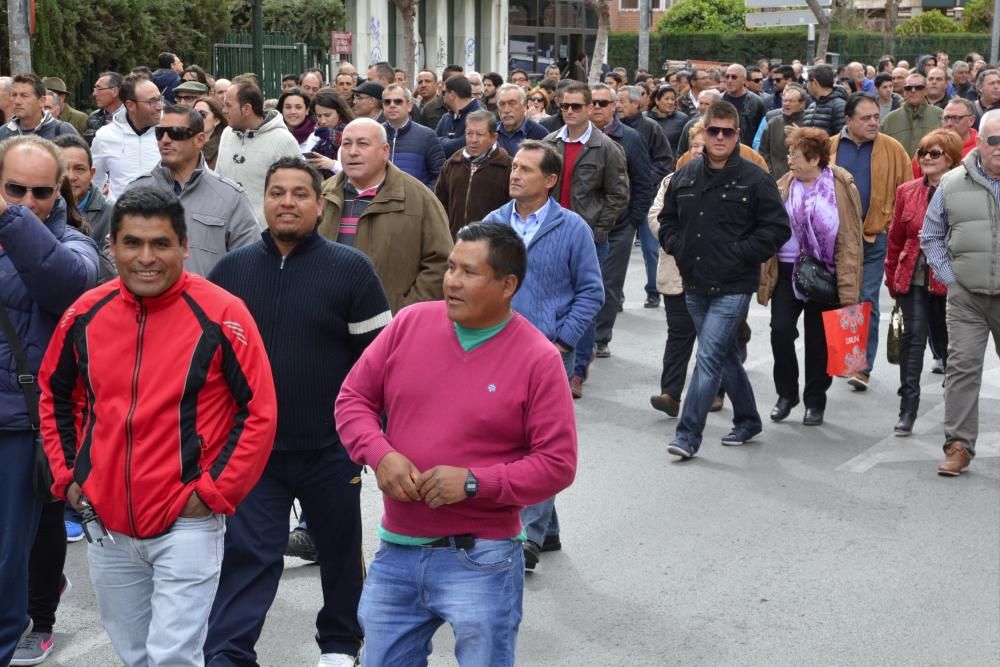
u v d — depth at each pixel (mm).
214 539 3924
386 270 6094
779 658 5137
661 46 48125
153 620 3863
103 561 3949
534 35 43031
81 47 18203
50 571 5051
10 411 4520
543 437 3643
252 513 4570
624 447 8109
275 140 8195
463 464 3660
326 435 4668
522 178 6133
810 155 8195
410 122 10562
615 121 10555
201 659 3936
